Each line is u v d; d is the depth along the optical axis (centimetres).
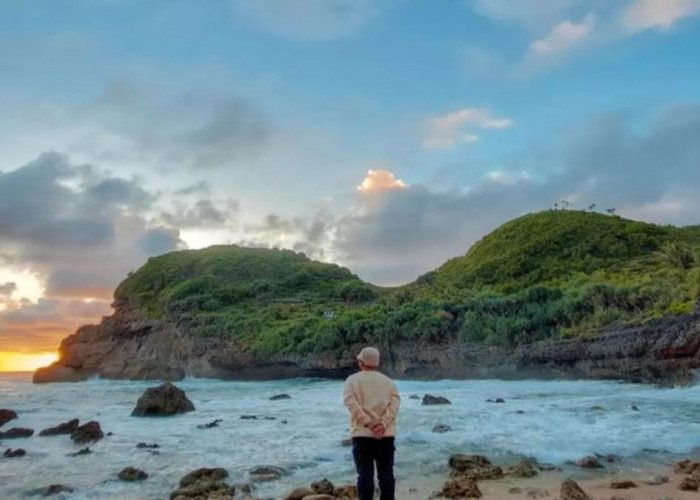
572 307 4456
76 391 4178
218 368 6525
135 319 8331
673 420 1662
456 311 5241
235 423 1839
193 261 9769
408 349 5122
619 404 2092
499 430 1514
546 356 4059
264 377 6188
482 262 7525
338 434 1555
